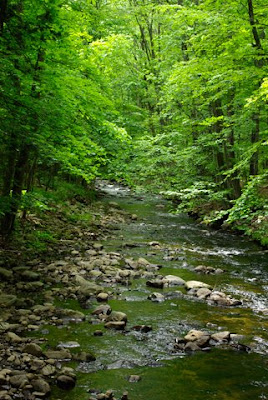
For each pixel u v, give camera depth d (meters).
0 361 5.06
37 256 10.65
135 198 26.11
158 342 6.18
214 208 18.97
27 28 8.65
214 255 12.38
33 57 9.66
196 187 15.53
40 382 4.62
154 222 18.56
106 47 17.44
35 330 6.26
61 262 10.18
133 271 10.02
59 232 13.77
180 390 4.85
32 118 8.70
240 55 10.98
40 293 7.99
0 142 8.62
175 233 15.98
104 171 16.05
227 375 5.25
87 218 17.08
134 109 23.75
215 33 11.68
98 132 14.20
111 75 22.39
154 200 25.48
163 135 18.02
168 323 6.96
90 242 13.23
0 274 8.44
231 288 9.09
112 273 9.73
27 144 8.77
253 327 6.86
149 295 8.41
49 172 17.97
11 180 9.98
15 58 8.36
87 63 13.13
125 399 4.55
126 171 16.36
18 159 10.42
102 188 30.52
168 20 16.61
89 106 12.03
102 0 24.47
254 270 10.66
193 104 18.36
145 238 14.86
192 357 5.75
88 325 6.69
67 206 17.81
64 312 7.00
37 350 5.39
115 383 4.93
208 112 18.72
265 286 9.27
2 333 5.91
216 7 12.30
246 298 8.42
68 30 11.45
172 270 10.52
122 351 5.81
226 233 16.11
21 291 7.97
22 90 8.98
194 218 19.80
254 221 15.40
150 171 18.03
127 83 24.25
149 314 7.37
